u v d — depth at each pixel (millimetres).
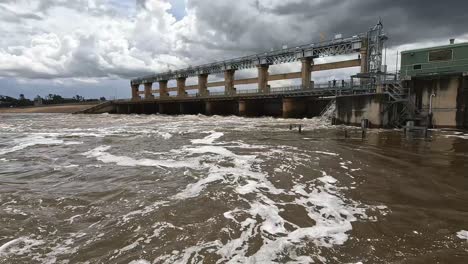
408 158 12555
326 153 13828
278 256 4934
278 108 55562
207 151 14688
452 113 25422
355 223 6215
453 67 25562
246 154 13773
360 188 8570
